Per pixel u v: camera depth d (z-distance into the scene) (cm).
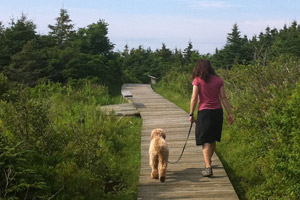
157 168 559
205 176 560
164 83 2464
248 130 722
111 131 900
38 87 1703
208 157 547
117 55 3312
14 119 641
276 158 482
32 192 433
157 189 519
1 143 450
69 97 1570
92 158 581
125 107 1398
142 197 491
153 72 3919
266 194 493
